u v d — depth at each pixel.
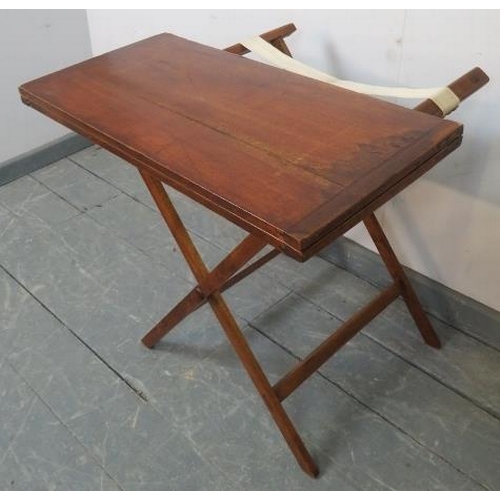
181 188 0.89
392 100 1.32
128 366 1.39
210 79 1.12
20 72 1.93
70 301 1.56
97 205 1.91
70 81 1.14
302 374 1.17
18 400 1.32
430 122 0.94
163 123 0.99
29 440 1.24
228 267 1.03
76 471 1.19
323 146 0.91
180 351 1.42
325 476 1.17
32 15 1.88
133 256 1.70
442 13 1.14
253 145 0.92
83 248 1.74
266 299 1.55
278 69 1.14
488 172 1.24
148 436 1.24
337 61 1.38
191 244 1.09
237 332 1.12
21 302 1.56
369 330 1.46
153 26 1.81
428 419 1.26
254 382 1.13
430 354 1.40
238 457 1.20
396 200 1.43
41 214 1.88
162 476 1.18
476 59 1.14
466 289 1.43
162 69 1.16
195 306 1.23
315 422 1.26
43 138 2.09
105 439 1.24
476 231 1.33
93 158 2.15
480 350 1.41
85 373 1.38
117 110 1.04
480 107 1.18
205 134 0.96
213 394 1.32
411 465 1.18
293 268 1.64
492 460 1.19
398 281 1.32
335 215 0.77
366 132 0.93
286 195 0.81
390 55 1.27
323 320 1.49
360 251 1.58
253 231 0.80
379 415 1.27
